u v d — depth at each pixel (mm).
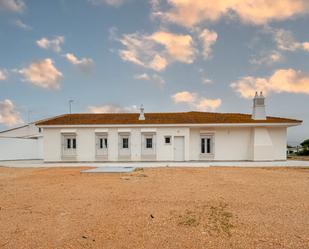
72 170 15398
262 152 21109
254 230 4914
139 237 4605
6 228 5113
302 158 25531
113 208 6492
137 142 21625
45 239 4547
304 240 4449
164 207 6555
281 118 23094
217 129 22109
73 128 21734
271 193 8234
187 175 12570
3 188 9484
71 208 6523
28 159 28266
